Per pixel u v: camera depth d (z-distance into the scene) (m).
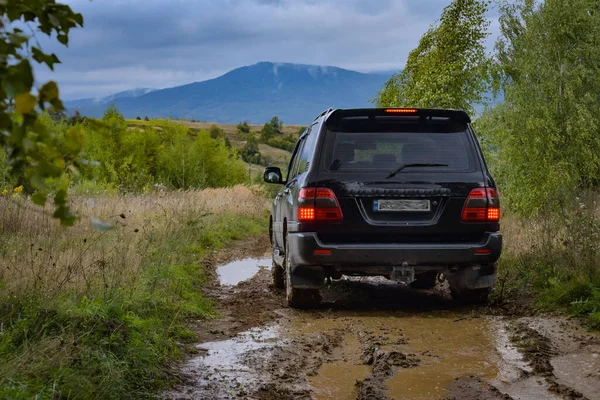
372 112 7.05
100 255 8.30
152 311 6.48
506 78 19.39
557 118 17.56
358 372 4.98
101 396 4.00
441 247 6.86
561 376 4.69
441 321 6.74
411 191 6.91
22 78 1.19
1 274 6.52
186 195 22.98
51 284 6.09
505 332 6.13
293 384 4.66
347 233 6.91
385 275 7.21
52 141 1.32
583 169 16.91
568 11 18.36
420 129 7.12
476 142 7.20
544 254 8.66
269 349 5.66
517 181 17.16
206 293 8.73
